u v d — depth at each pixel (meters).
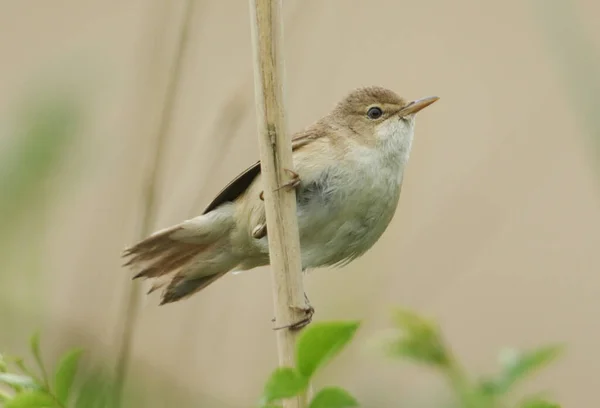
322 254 3.46
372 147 3.46
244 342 3.46
